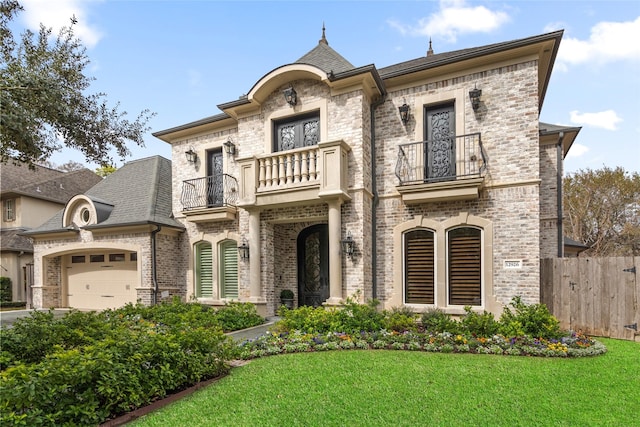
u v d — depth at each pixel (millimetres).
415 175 9984
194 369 5180
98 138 8312
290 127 11461
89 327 6688
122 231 13836
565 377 5219
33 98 6762
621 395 4578
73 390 3871
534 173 8891
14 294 20469
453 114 9945
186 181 13492
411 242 10211
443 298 9586
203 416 4094
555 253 11586
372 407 4262
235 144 12969
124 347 4738
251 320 10242
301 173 10430
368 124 10594
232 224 12805
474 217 9406
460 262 9625
